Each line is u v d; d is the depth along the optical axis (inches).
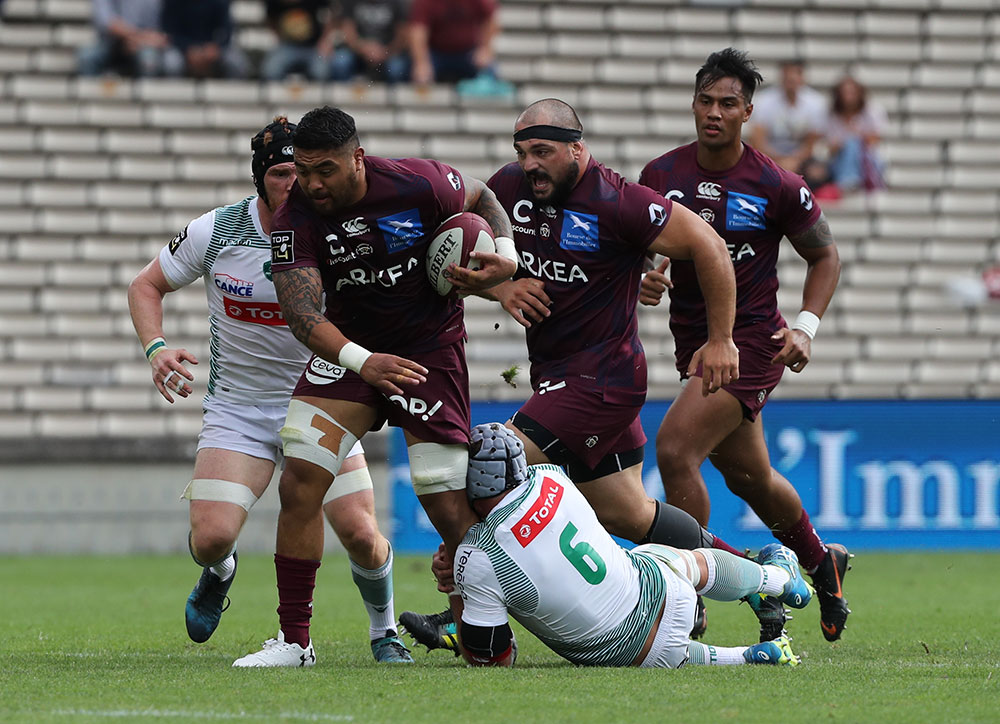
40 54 2517.2
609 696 617.0
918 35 2721.5
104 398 2217.0
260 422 834.8
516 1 2669.8
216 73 2514.8
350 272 732.7
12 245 2338.8
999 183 2603.3
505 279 740.7
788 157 2479.1
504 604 716.0
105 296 2317.9
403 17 2544.3
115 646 927.0
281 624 768.3
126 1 2497.5
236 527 813.2
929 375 2370.8
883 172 2539.4
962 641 959.6
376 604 828.0
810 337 925.2
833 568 940.6
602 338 835.4
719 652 753.0
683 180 936.9
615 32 2672.2
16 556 1946.4
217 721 553.0
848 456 1897.1
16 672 731.4
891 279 2463.1
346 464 822.5
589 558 710.5
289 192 737.0
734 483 953.5
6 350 2242.9
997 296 2452.0
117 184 2416.3
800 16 2714.1
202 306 2284.7
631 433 854.5
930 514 1910.7
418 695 620.4
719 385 799.7
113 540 1982.0
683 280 931.3
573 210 812.6
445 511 746.2
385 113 2527.1
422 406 743.7
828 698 621.9
